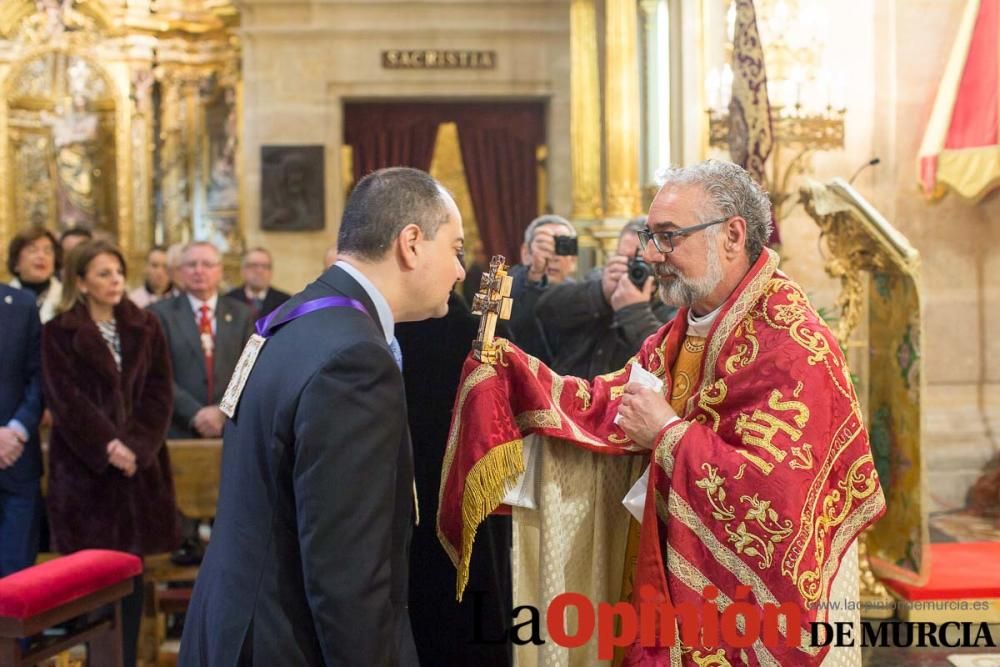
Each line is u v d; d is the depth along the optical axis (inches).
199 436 207.2
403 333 115.6
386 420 74.1
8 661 125.5
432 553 117.2
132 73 441.1
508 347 95.7
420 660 118.3
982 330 229.3
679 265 89.7
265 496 76.0
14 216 444.1
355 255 81.7
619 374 101.1
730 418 88.0
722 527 84.4
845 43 233.6
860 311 158.9
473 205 395.5
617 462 99.2
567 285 148.9
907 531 156.6
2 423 171.5
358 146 395.5
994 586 152.9
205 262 216.4
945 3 230.1
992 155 212.8
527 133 394.9
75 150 450.6
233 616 75.4
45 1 439.2
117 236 446.3
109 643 143.4
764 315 89.5
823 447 85.1
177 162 445.4
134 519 165.0
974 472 221.9
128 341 168.6
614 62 304.2
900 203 231.9
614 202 308.2
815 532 84.4
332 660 71.2
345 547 71.4
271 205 382.0
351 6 382.0
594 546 97.7
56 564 136.4
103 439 162.1
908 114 231.6
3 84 439.2
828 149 230.4
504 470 92.3
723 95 222.7
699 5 237.6
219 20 435.8
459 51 382.6
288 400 74.6
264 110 384.5
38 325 176.2
